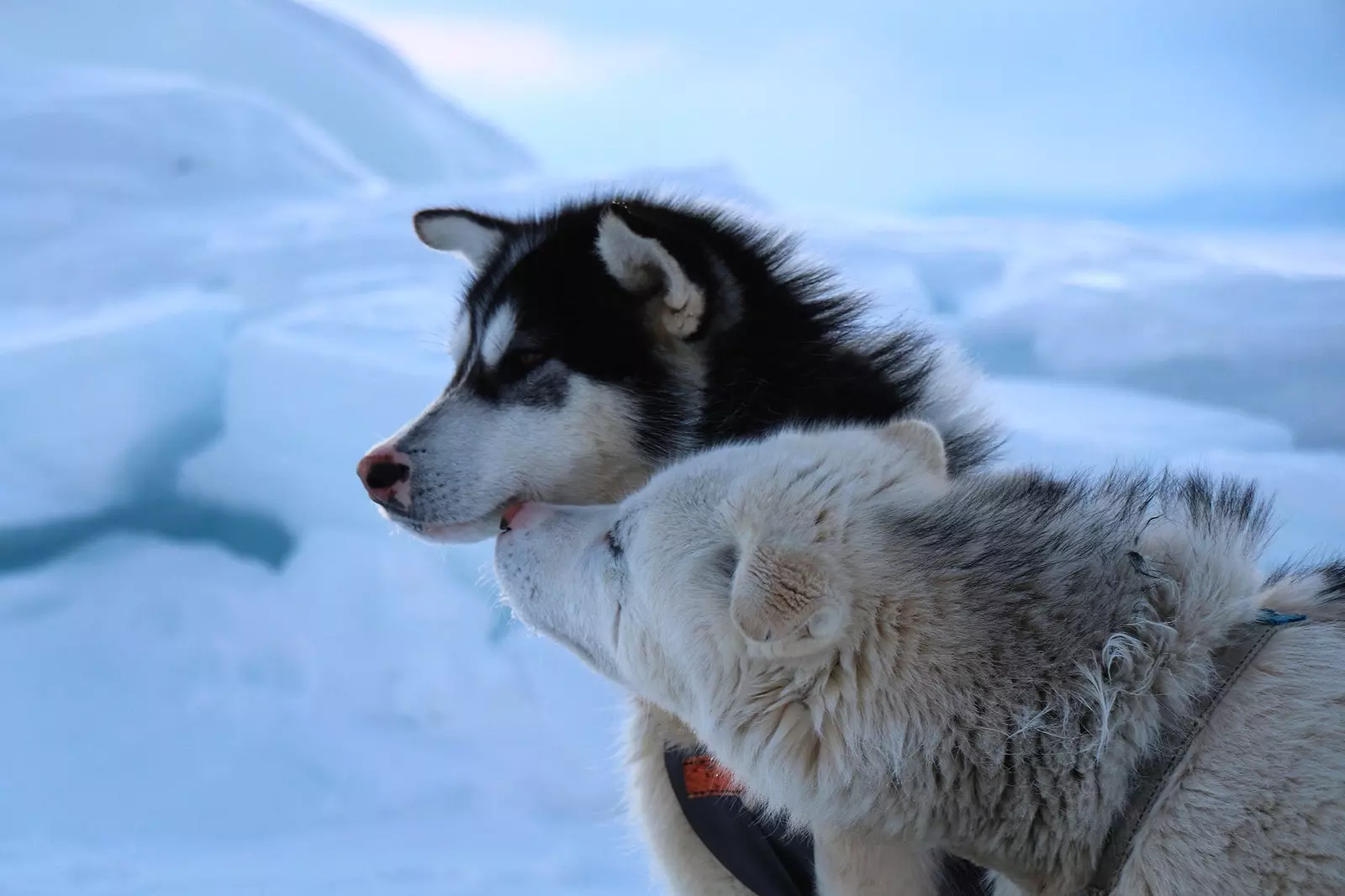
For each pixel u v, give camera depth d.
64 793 4.50
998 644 1.70
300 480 6.51
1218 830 1.57
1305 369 7.21
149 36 21.58
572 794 4.49
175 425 7.28
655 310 2.64
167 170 13.73
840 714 1.72
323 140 15.66
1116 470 2.34
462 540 2.65
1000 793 1.69
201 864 4.00
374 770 4.63
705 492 1.90
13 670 5.20
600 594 1.97
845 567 1.74
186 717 4.95
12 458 6.71
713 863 2.35
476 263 3.06
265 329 7.58
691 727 2.00
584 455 2.62
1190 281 8.42
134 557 6.04
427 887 3.81
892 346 2.72
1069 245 10.82
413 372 6.86
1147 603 1.72
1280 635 1.71
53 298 9.62
